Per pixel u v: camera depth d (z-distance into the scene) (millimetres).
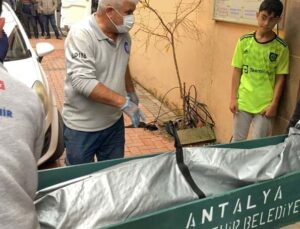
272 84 3361
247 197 1671
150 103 6293
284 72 3305
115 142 2848
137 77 7500
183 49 5438
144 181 1614
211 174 1754
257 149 1917
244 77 3441
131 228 1394
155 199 1569
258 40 3281
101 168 1849
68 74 2467
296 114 2850
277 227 1848
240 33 4062
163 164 1700
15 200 1008
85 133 2678
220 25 4449
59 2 13008
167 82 6102
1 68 1137
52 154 3799
